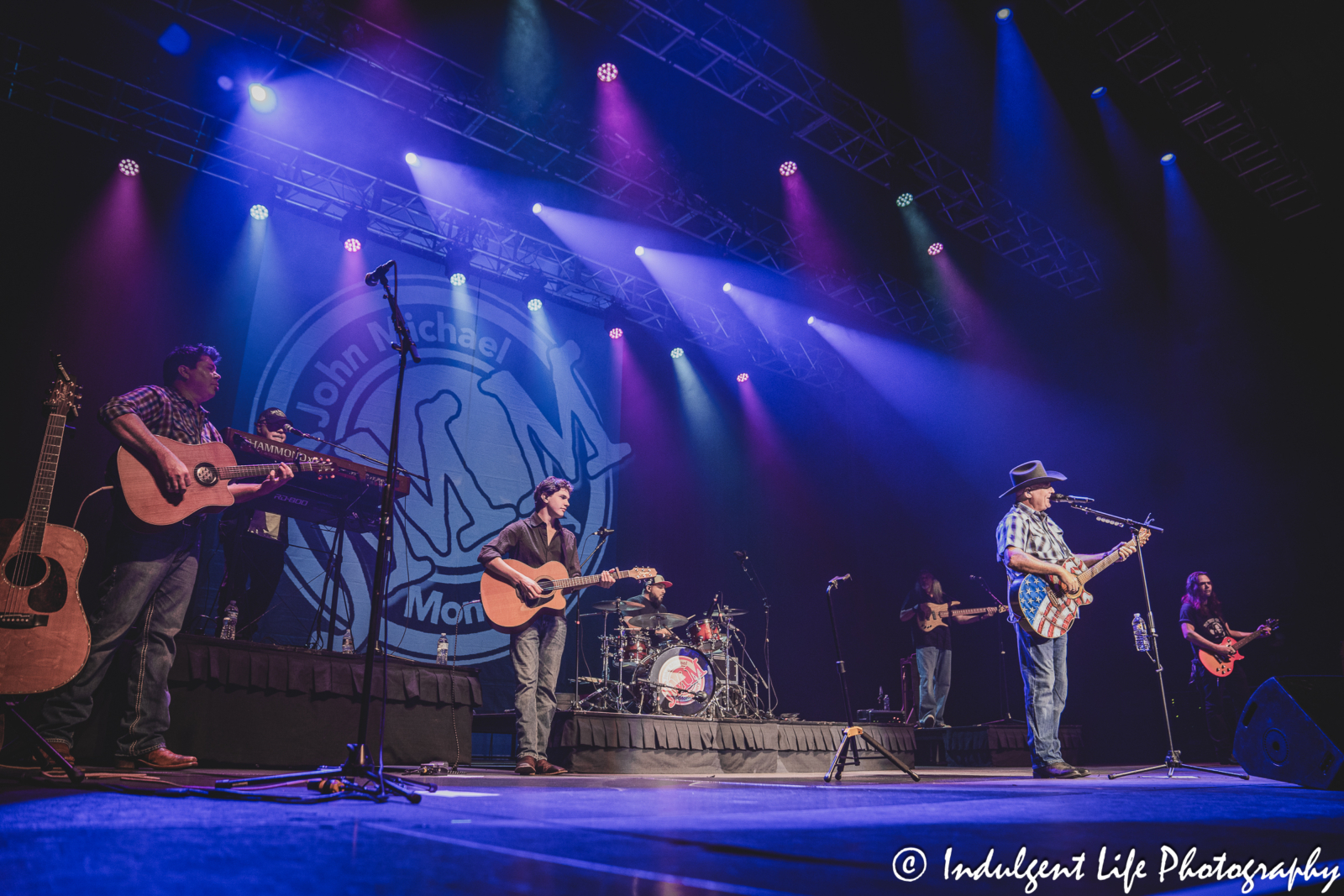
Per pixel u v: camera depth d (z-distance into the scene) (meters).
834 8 6.71
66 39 6.31
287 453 4.41
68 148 6.89
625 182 8.20
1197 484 9.03
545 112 7.29
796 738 5.35
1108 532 9.58
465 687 4.50
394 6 6.39
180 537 3.27
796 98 7.38
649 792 2.61
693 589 9.71
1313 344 8.41
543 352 9.21
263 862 1.09
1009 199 8.61
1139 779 4.08
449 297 8.70
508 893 0.92
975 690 10.14
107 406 3.12
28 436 6.35
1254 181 8.07
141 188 7.20
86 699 2.98
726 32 6.90
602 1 6.54
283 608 6.98
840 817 1.77
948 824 1.66
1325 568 8.16
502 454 8.63
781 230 9.10
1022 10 6.75
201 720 3.57
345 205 7.91
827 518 11.02
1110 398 9.71
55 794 1.94
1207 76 7.07
